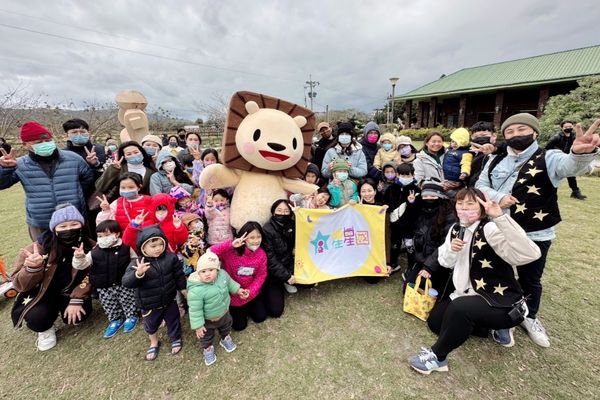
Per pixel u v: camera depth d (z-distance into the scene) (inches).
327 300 139.9
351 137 186.5
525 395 90.8
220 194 142.1
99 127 715.4
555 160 99.4
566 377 96.3
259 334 118.4
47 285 113.0
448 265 110.1
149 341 116.4
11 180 128.9
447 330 95.4
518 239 88.5
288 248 141.9
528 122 105.0
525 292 115.0
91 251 115.8
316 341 114.1
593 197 288.8
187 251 135.0
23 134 127.4
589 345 108.4
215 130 1040.8
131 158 150.1
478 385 94.6
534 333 110.4
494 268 96.5
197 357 107.8
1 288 142.4
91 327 125.1
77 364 106.0
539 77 855.1
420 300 124.8
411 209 152.6
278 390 94.3
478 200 94.1
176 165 160.7
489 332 113.9
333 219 149.0
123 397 93.1
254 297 122.5
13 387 97.4
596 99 495.2
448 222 128.0
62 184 137.2
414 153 200.2
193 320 98.5
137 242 104.3
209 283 101.8
